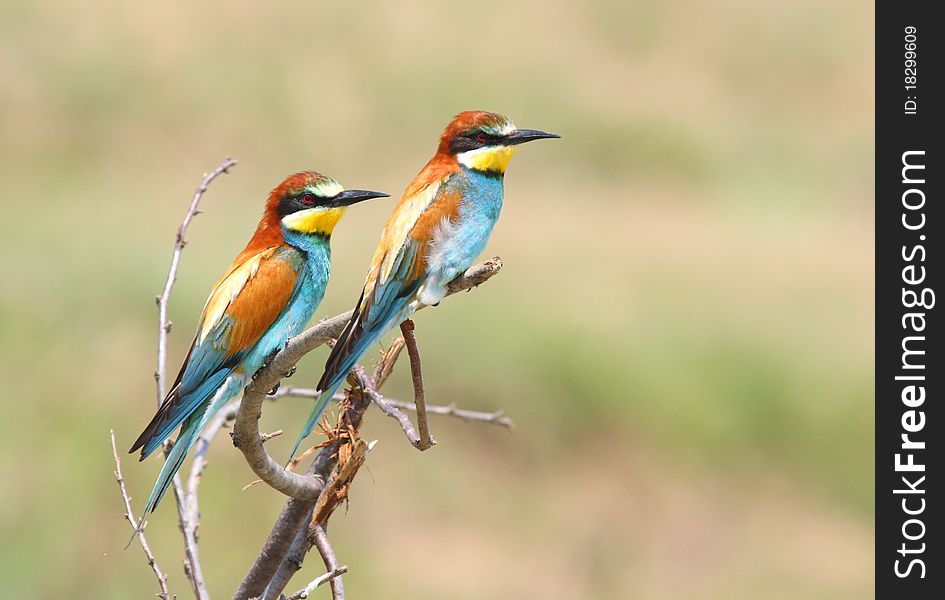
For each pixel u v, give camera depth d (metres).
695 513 14.54
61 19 25.48
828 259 20.12
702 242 20.52
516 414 15.09
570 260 18.55
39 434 12.73
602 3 29.66
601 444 15.12
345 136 24.61
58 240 17.00
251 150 23.92
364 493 13.92
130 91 24.52
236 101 24.89
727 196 24.33
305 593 5.48
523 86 26.72
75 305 15.33
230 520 12.20
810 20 30.66
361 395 6.01
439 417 15.03
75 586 11.34
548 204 22.61
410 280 6.99
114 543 11.74
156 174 22.33
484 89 26.27
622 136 25.88
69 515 11.80
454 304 15.98
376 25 27.78
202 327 7.20
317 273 7.54
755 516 14.51
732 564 13.87
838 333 16.66
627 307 16.53
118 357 14.61
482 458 14.87
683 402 15.27
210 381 7.15
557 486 14.66
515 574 13.27
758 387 15.43
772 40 30.20
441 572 13.09
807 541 14.30
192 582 6.40
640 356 15.55
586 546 13.61
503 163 7.40
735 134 26.52
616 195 23.92
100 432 12.89
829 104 28.42
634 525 14.30
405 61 26.62
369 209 20.41
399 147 24.80
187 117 24.09
